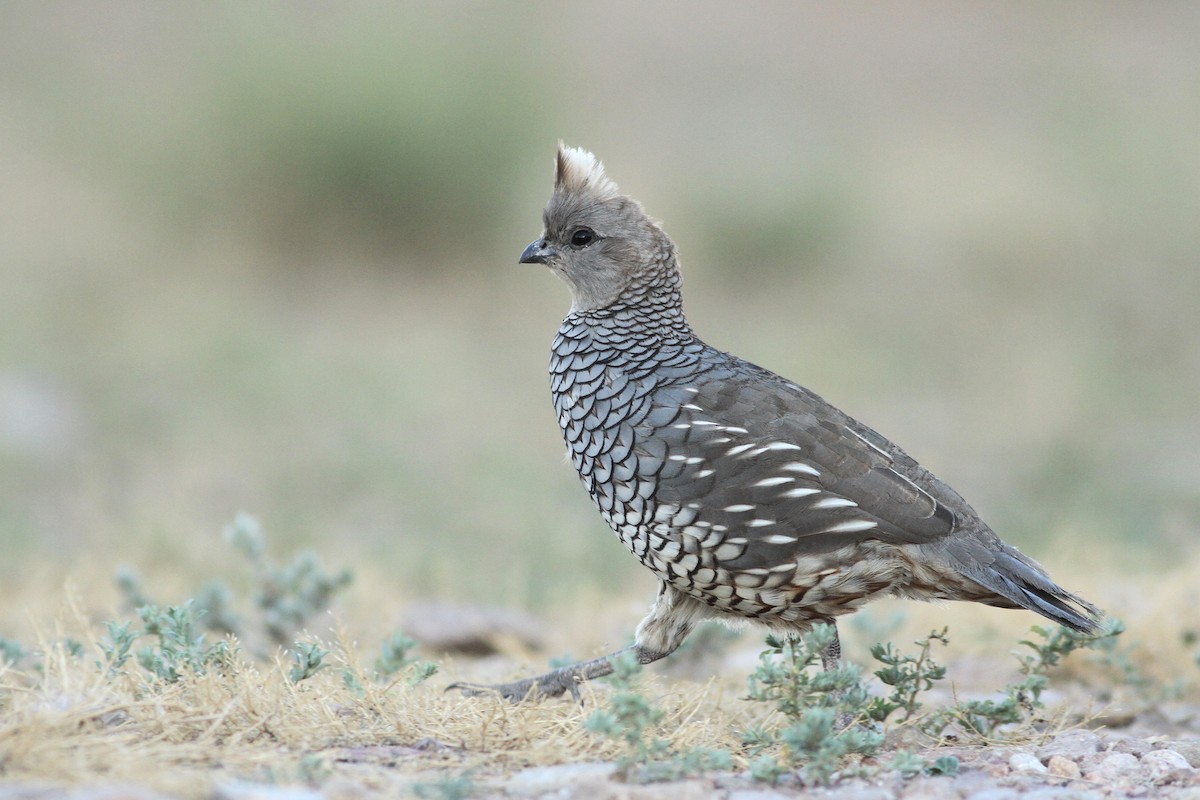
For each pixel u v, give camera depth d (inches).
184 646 476.1
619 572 889.5
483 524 965.8
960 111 2028.8
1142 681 585.3
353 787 372.2
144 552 845.2
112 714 428.5
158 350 1226.6
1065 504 1011.3
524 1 1635.1
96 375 1174.3
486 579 844.6
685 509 494.6
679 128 1893.5
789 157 1733.5
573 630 729.6
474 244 1503.4
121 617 671.1
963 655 666.2
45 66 1878.7
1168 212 1556.3
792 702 454.3
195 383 1181.1
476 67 1523.1
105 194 1501.0
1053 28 2317.9
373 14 1553.9
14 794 344.8
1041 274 1505.9
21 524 882.1
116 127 1573.6
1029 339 1352.1
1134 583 751.1
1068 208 1576.0
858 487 489.7
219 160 1471.5
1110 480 1063.6
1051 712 537.3
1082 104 1940.2
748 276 1544.0
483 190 1487.5
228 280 1406.3
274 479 1021.8
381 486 1022.4
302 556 652.1
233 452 1056.8
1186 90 1977.1
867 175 1697.8
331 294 1423.5
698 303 1473.9
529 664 594.2
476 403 1196.5
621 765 402.9
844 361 1288.1
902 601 718.5
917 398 1245.7
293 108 1457.9
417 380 1207.6
